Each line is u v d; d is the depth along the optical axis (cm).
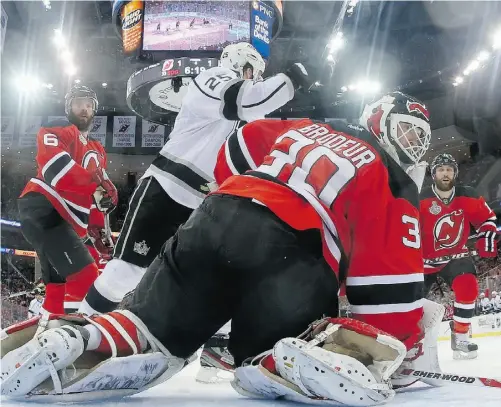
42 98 2172
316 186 152
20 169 2200
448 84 2106
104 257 363
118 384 141
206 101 228
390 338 130
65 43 1964
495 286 1252
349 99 2156
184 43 1297
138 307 151
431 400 139
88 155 327
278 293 140
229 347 156
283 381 135
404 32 2152
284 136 173
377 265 149
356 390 123
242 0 1317
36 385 134
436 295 1228
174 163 253
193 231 147
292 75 215
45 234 310
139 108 1528
